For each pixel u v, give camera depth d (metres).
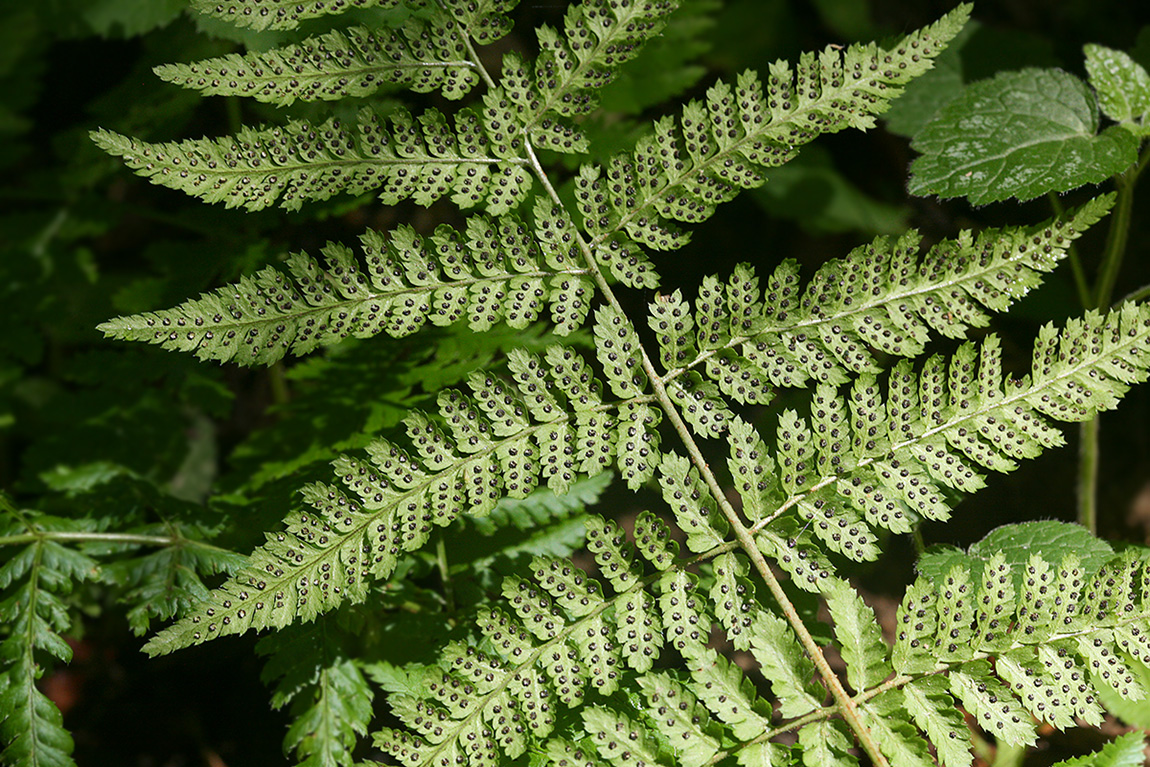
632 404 0.56
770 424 0.67
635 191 0.57
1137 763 0.55
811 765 0.54
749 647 0.55
